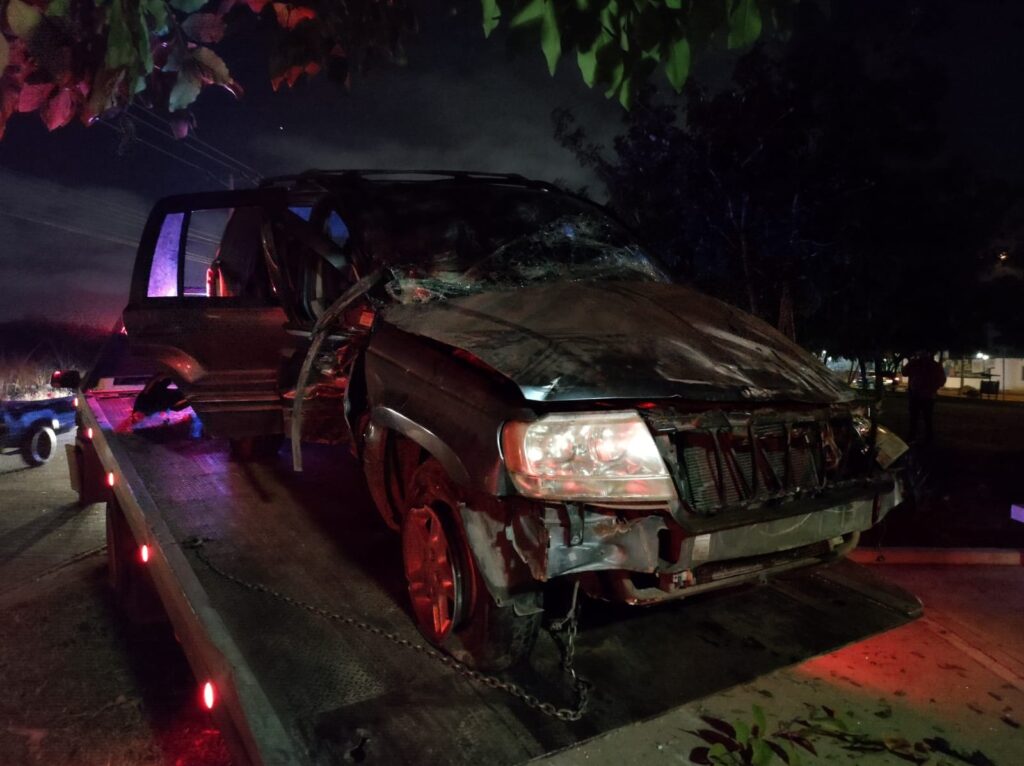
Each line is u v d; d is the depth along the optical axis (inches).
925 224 265.4
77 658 186.7
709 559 98.3
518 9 68.9
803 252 265.3
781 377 115.0
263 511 162.4
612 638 125.5
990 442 479.5
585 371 101.7
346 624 118.3
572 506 94.8
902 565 200.5
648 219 303.3
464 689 104.5
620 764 98.9
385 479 129.9
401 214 155.3
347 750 90.7
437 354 117.3
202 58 66.1
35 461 423.2
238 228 192.5
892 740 112.3
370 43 81.0
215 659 103.5
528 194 173.0
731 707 119.6
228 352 178.9
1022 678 132.7
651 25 68.1
